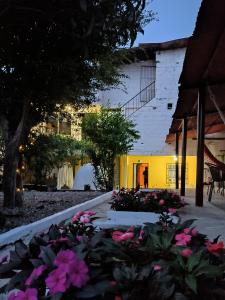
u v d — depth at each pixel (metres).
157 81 17.56
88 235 2.26
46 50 5.70
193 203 8.11
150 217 5.43
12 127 6.62
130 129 14.15
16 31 5.23
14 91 6.13
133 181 16.78
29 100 6.23
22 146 7.02
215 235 4.42
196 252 1.74
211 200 8.95
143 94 18.22
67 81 6.02
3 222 4.98
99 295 1.53
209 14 3.88
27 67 5.77
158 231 2.07
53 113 7.97
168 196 6.50
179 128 13.17
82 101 7.61
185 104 8.73
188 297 1.57
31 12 4.15
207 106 8.85
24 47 5.68
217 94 7.80
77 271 1.54
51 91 6.14
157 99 17.52
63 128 14.41
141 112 17.59
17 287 1.69
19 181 6.96
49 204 7.95
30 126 7.03
